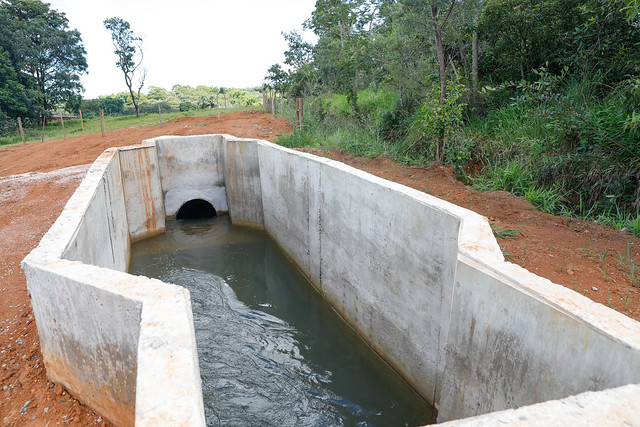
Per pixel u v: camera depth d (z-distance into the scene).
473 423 1.95
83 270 4.14
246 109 30.11
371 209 6.94
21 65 39.91
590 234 6.05
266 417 5.97
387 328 6.89
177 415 2.20
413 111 12.67
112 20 45.69
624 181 6.82
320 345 7.68
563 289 3.48
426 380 5.95
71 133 30.59
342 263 8.26
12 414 4.30
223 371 6.89
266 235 12.84
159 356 2.70
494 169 8.98
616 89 8.12
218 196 14.16
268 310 8.88
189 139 13.39
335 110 15.94
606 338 2.89
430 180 9.26
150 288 3.69
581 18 9.14
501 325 3.87
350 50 14.54
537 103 8.90
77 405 4.49
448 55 11.77
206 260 11.20
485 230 4.67
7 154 19.36
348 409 6.10
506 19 9.96
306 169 9.34
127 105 76.44
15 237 8.37
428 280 5.66
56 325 4.35
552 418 1.98
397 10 11.77
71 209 6.14
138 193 12.17
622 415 2.01
